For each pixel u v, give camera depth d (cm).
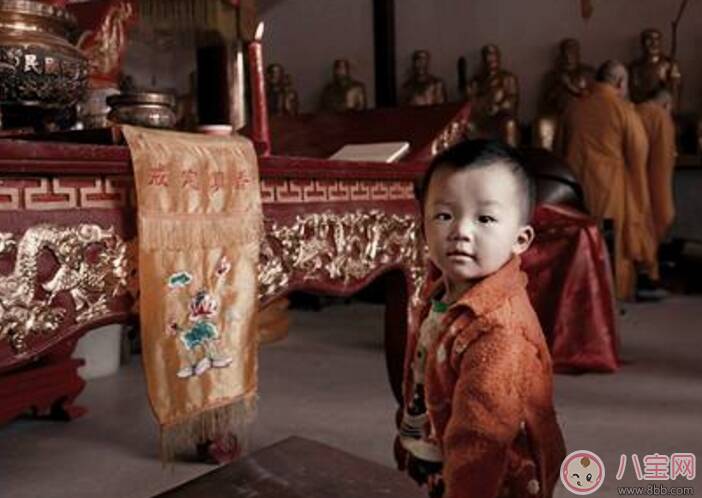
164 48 260
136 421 280
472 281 127
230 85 237
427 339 136
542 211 344
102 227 147
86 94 197
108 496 207
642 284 588
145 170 149
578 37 739
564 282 341
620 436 244
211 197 164
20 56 155
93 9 269
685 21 709
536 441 120
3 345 131
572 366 334
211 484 94
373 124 308
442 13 771
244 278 174
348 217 224
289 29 788
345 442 247
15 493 210
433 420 127
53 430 271
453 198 123
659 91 629
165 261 154
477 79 747
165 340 155
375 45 756
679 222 675
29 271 134
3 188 130
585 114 571
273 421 272
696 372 334
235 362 172
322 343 429
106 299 149
